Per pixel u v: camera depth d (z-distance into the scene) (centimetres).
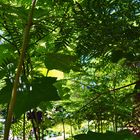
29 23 140
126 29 159
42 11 179
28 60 183
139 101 174
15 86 113
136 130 153
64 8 179
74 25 164
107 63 186
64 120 243
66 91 214
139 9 166
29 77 194
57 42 175
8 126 111
